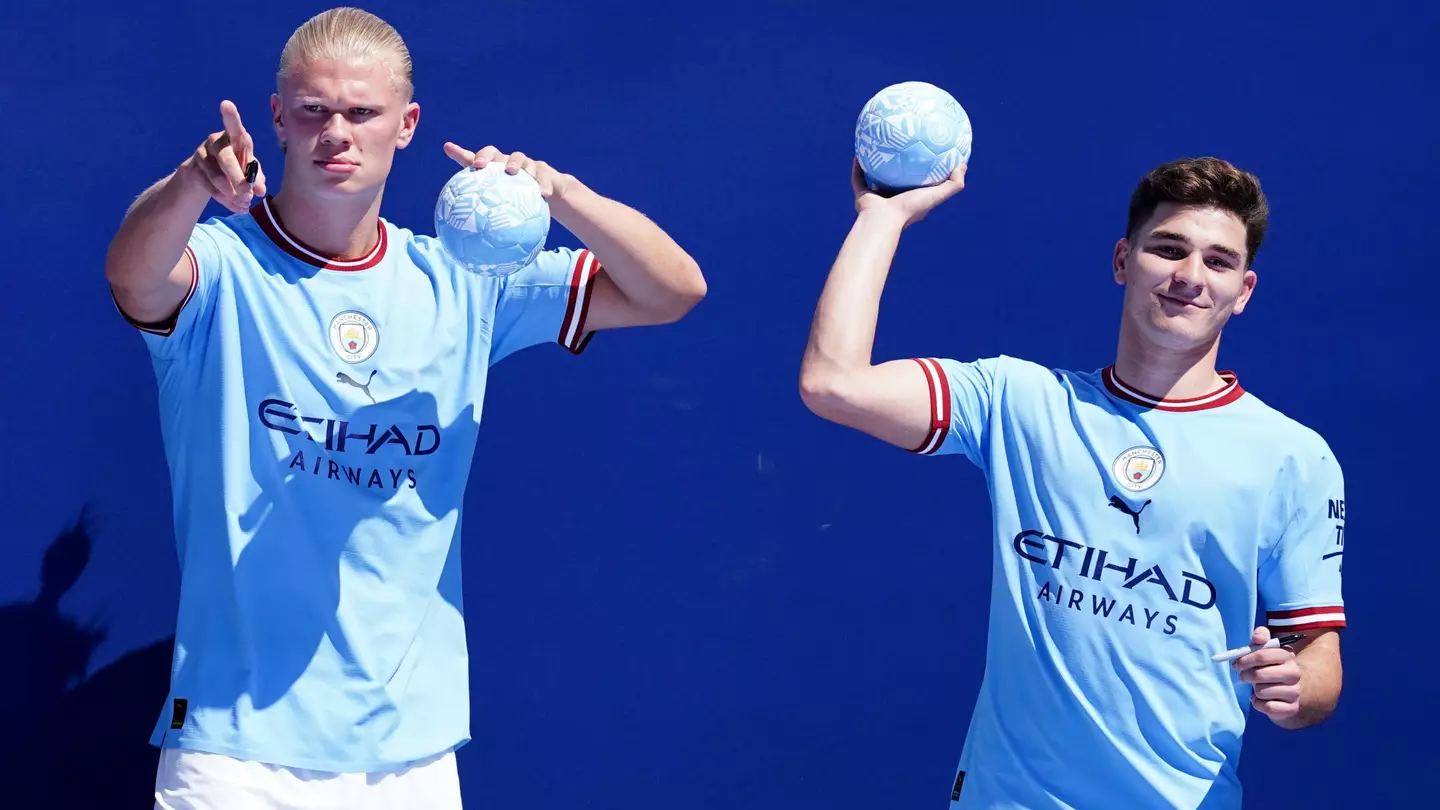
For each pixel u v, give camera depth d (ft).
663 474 34.30
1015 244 34.81
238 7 33.35
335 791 26.99
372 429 27.32
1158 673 25.55
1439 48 35.32
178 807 26.37
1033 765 25.73
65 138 32.71
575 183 27.99
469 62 33.81
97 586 32.83
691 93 34.40
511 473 33.88
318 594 26.94
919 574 34.76
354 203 27.20
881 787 34.68
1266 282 34.99
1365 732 34.99
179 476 27.55
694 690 34.32
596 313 29.58
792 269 34.58
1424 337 35.22
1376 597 35.01
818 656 34.58
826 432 34.58
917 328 34.60
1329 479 26.37
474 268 25.96
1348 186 35.12
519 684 33.91
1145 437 26.27
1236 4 35.06
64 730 32.73
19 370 32.53
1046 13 34.88
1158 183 26.55
